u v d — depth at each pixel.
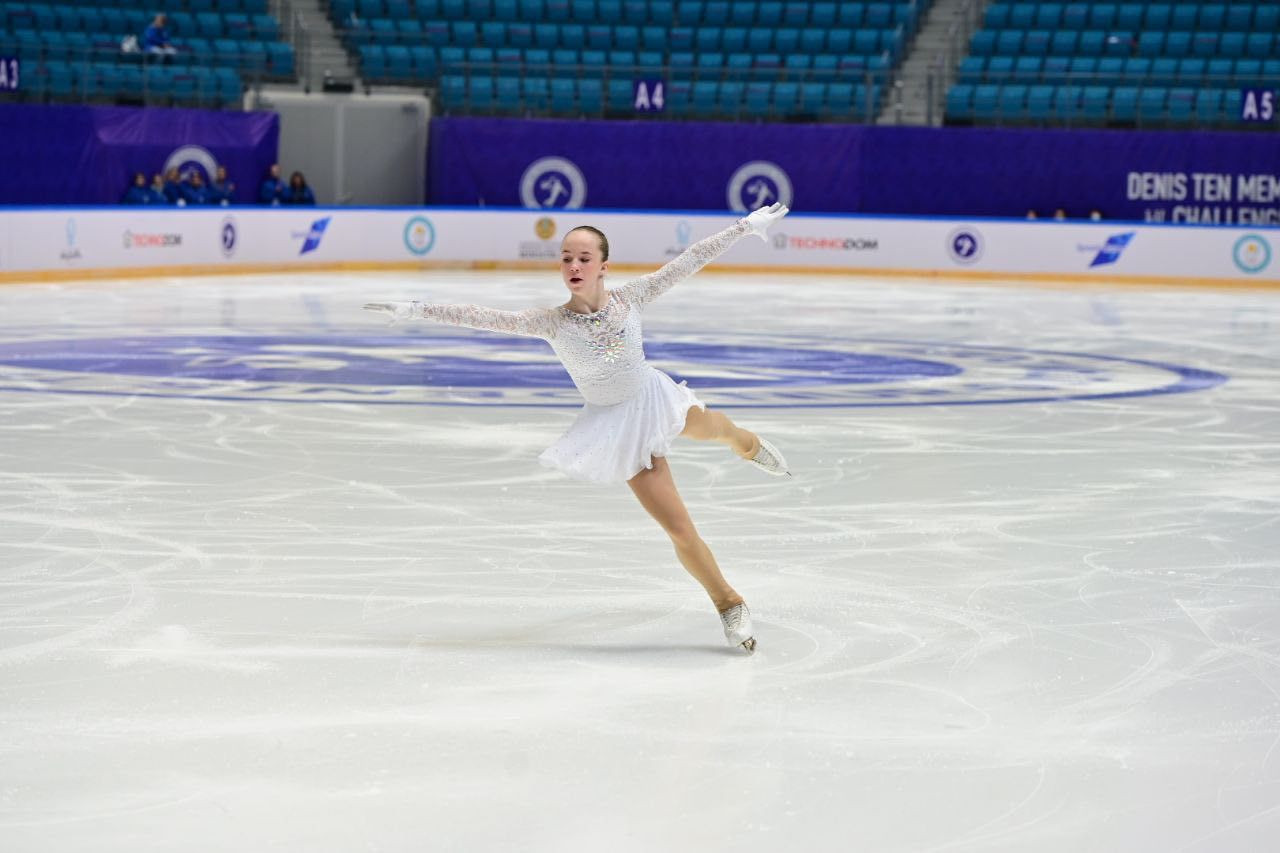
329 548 20.00
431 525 21.38
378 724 13.42
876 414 32.72
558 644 15.99
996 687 14.69
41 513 21.88
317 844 10.90
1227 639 16.38
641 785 12.08
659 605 17.56
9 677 14.60
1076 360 43.81
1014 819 11.49
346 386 35.66
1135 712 13.98
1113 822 11.45
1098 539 21.17
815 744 13.05
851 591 18.25
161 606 17.17
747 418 31.89
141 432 28.81
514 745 12.95
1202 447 29.00
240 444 27.66
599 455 15.11
